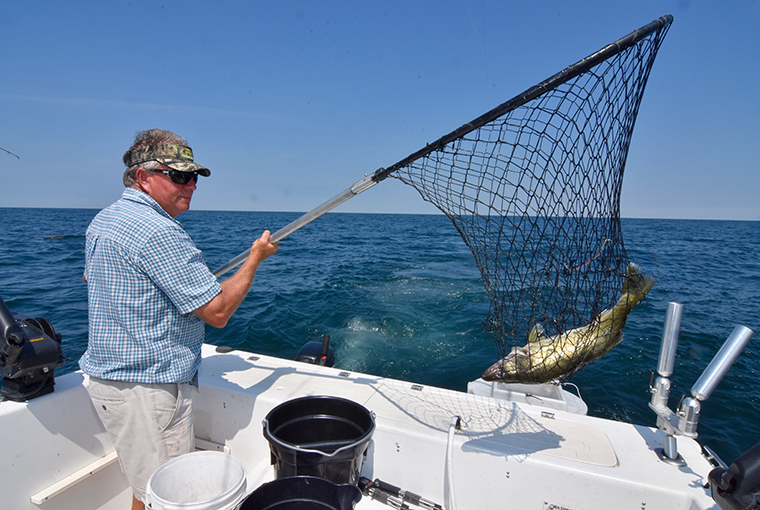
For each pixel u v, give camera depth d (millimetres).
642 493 1749
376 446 2184
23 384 2004
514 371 1968
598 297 1792
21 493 1983
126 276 1844
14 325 1835
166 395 1988
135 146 2020
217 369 2799
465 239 1828
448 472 1901
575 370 1958
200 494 1940
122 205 1944
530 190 1620
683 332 7539
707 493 1708
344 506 1594
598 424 2219
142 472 2027
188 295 1866
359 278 12469
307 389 2518
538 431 2133
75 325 7418
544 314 1811
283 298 9719
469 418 2242
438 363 6242
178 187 2070
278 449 1762
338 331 7500
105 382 1958
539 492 1900
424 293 10484
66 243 20703
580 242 1695
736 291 11344
